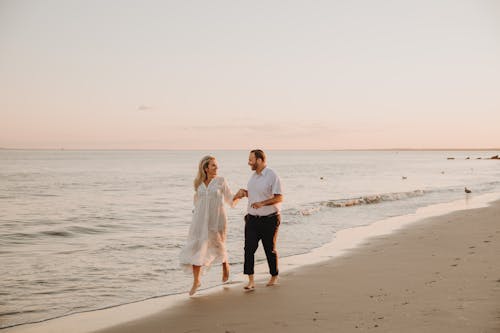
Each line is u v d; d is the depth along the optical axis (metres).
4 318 5.66
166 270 8.38
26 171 60.50
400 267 7.53
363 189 32.56
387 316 4.78
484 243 9.45
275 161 129.75
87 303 6.33
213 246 6.37
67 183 38.28
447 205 20.14
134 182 40.31
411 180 44.06
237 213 17.58
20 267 8.66
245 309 5.45
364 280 6.71
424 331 4.21
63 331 5.10
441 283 6.11
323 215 16.88
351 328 4.49
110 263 9.01
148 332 4.88
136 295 6.69
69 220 16.31
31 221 16.00
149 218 16.98
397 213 17.38
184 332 4.77
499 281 5.97
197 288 6.69
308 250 9.95
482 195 25.62
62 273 8.17
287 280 6.93
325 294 5.98
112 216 17.53
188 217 17.33
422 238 10.78
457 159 167.00
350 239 11.34
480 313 4.62
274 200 6.24
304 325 4.70
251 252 6.41
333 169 73.44
